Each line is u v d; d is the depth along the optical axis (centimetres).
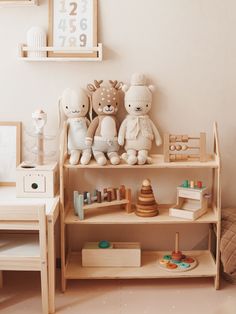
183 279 258
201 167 241
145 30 248
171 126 257
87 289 247
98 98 243
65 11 246
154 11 246
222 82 253
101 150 247
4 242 235
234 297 239
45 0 245
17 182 238
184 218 241
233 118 257
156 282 255
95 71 251
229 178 263
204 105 255
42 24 247
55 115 255
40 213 211
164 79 253
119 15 247
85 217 244
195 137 248
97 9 246
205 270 248
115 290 246
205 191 251
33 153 260
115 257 250
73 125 246
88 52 246
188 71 252
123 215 247
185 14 247
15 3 235
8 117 256
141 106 243
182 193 248
